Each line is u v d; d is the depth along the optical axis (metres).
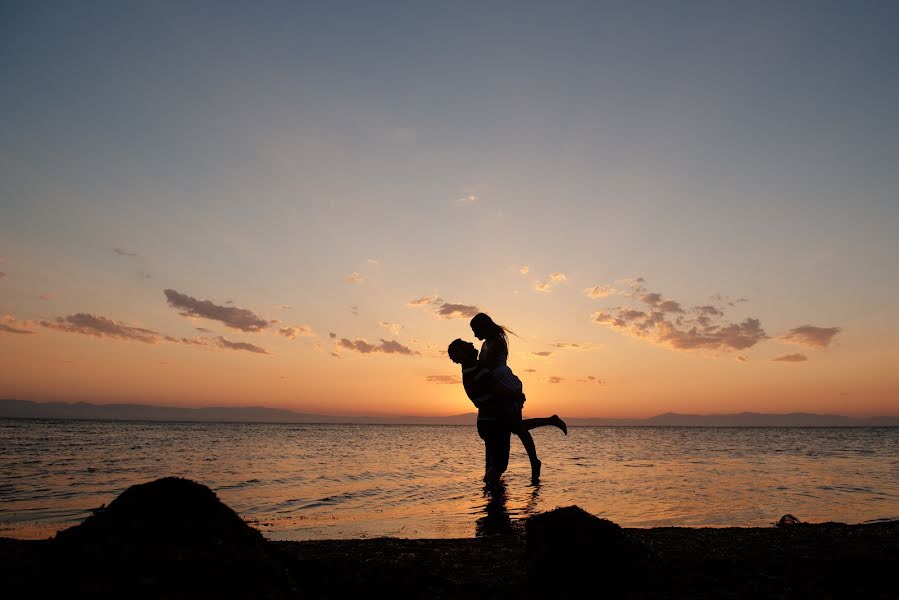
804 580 3.25
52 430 55.44
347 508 7.09
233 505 7.36
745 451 26.89
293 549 3.91
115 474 11.76
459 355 8.63
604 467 13.78
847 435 84.50
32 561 2.43
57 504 7.48
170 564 2.43
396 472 12.32
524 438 9.08
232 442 32.50
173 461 15.76
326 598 2.81
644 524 6.03
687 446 33.72
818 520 6.49
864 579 3.28
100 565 2.36
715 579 3.25
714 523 6.16
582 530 3.28
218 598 2.32
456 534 5.34
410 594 3.01
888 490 9.77
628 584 3.11
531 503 7.33
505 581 3.25
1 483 9.95
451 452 23.47
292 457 18.44
